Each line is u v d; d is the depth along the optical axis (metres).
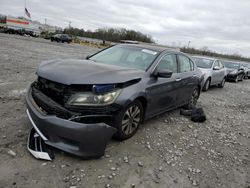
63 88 3.32
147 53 4.95
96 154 3.31
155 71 4.52
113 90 3.51
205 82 10.62
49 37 50.56
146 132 4.66
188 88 6.06
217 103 8.47
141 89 4.03
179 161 3.79
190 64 6.39
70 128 3.11
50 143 3.27
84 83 3.27
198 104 7.82
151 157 3.77
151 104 4.49
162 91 4.74
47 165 3.19
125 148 3.89
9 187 2.72
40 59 14.01
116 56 4.99
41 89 3.68
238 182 3.48
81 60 4.36
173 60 5.41
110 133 3.37
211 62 11.95
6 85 6.79
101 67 3.86
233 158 4.19
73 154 3.21
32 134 3.72
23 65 10.77
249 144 4.94
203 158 4.02
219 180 3.46
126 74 3.87
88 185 2.94
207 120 6.13
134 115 4.12
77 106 3.22
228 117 6.77
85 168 3.24
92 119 3.30
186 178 3.38
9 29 48.72
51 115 3.22
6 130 3.95
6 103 5.24
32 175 2.97
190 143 4.52
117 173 3.24
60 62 3.97
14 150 3.41
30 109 3.50
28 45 24.30
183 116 6.07
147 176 3.27
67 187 2.86
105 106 3.38
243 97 10.80
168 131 4.92
